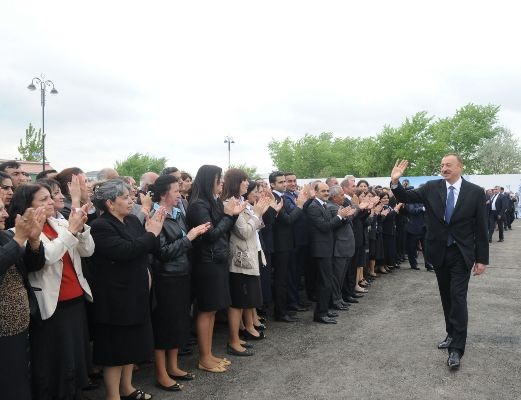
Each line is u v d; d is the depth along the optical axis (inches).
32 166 983.6
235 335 184.2
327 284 228.4
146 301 132.1
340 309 255.3
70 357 119.2
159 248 143.1
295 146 2488.9
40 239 111.8
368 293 298.8
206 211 162.7
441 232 174.1
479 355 179.9
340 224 240.2
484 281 335.9
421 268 400.5
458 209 170.4
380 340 199.9
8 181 143.1
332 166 2454.5
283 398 142.3
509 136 2079.2
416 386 150.9
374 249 339.3
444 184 179.3
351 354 182.4
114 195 128.6
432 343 195.0
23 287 107.5
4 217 106.5
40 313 114.1
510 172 1999.3
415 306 261.7
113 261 126.7
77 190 133.0
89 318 137.6
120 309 126.4
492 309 252.7
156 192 154.1
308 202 241.0
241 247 180.9
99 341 129.6
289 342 198.4
